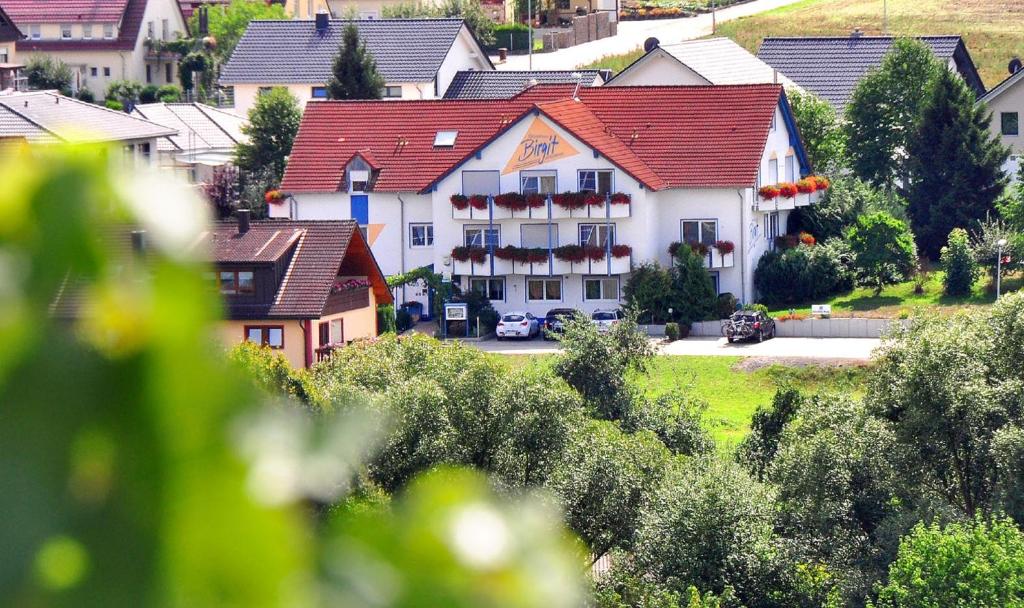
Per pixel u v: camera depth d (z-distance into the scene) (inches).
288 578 179.5
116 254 181.5
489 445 3732.8
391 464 3339.1
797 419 4490.7
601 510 3624.5
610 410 5216.5
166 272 181.6
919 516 3690.9
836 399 4463.6
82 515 174.6
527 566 191.5
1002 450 3836.1
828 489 3919.8
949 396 3988.7
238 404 183.3
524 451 3737.7
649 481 3757.4
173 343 180.2
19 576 172.2
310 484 183.3
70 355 176.4
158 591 174.7
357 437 189.8
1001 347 4409.5
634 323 5502.0
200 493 178.1
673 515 3511.3
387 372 4015.8
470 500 197.0
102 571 174.2
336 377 4035.4
